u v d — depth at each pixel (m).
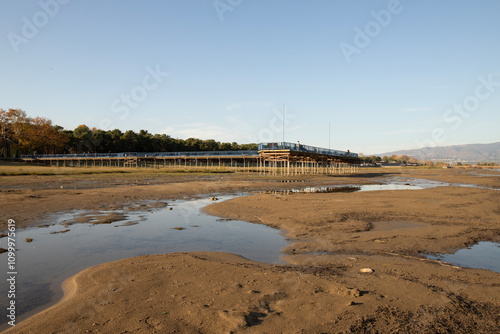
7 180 36.19
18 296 6.26
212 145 127.69
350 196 23.94
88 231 12.32
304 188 33.44
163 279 6.92
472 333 4.71
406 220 14.54
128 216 15.59
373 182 45.28
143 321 4.96
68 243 10.52
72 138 94.00
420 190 29.06
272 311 5.36
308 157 64.69
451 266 8.05
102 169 67.25
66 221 14.05
